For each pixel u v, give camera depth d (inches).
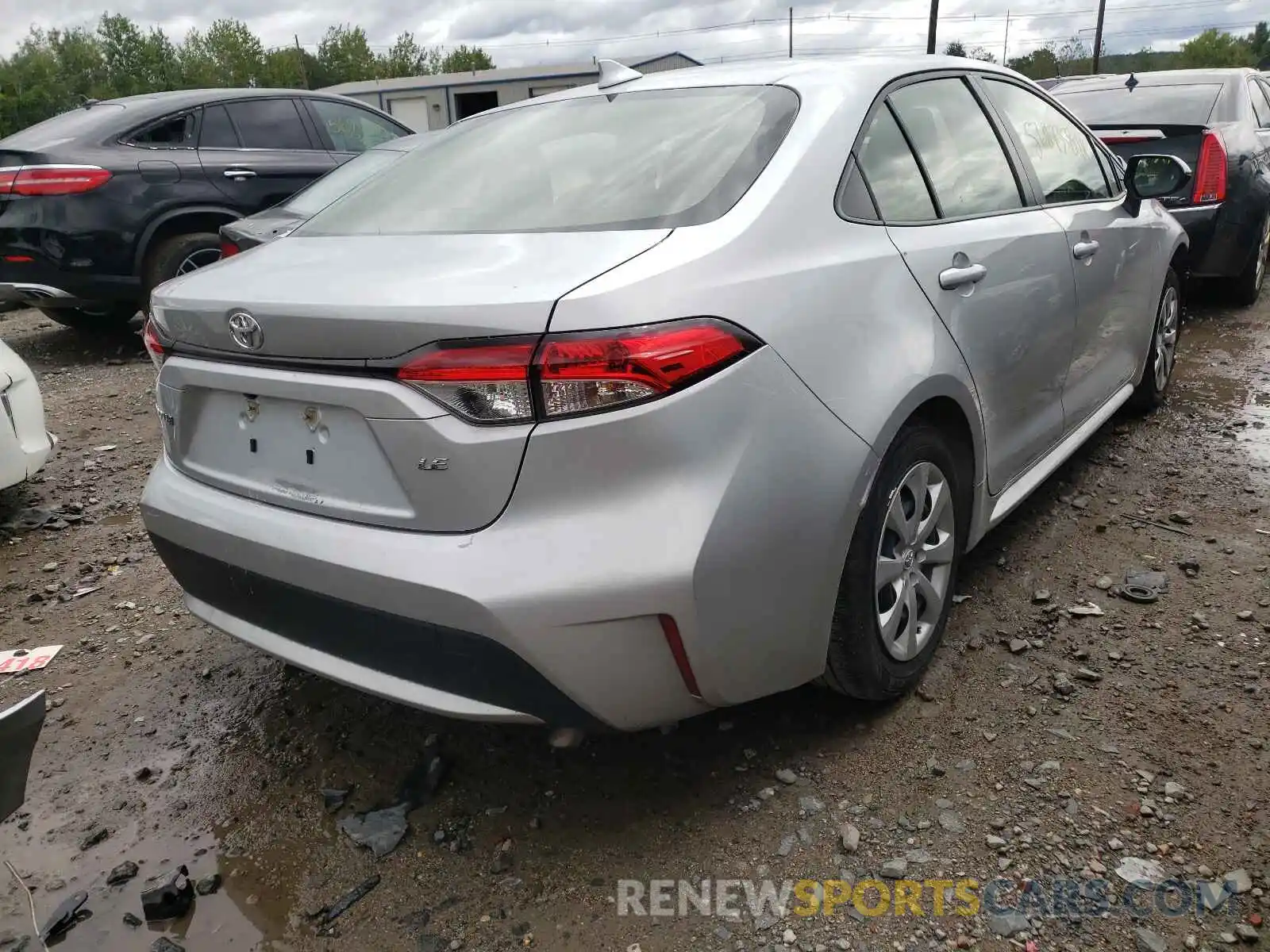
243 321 81.4
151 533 98.3
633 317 71.5
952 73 119.1
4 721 53.5
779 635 81.8
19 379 158.9
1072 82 298.0
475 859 85.5
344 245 93.7
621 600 72.2
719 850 83.8
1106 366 148.2
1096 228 137.2
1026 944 72.5
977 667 106.6
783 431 78.6
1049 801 86.0
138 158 268.1
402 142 262.2
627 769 95.0
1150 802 84.9
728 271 78.4
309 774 98.7
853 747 95.2
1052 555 130.6
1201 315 263.7
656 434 71.7
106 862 88.5
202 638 127.0
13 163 258.5
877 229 94.5
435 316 71.2
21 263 258.1
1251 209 250.7
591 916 78.3
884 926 75.1
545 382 70.3
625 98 107.4
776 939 74.7
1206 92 261.7
